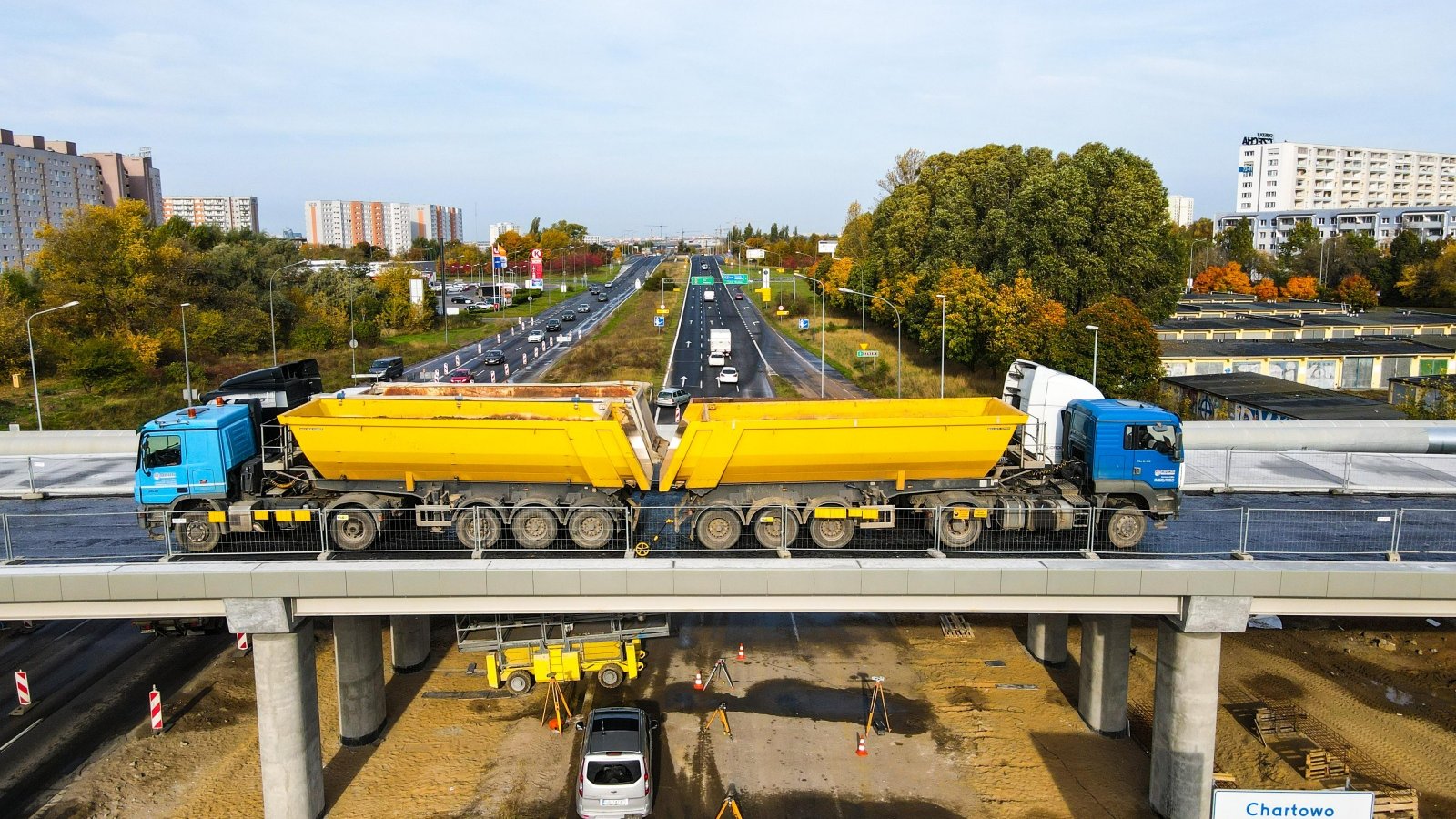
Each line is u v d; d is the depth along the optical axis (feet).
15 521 76.64
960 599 58.80
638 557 61.36
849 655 87.35
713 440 63.41
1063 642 84.79
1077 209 229.45
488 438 63.93
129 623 91.66
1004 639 91.25
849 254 393.91
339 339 290.97
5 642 87.35
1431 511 78.59
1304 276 403.34
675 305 426.51
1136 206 228.63
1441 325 269.03
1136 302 233.76
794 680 82.48
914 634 91.97
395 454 65.26
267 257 329.72
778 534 66.23
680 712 76.95
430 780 67.67
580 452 64.13
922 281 259.80
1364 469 96.43
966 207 263.49
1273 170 597.93
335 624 70.13
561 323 357.00
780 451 64.44
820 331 322.14
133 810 63.67
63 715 75.00
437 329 341.62
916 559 58.85
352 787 66.74
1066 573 57.16
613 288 520.83
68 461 104.53
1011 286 230.89
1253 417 170.09
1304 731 73.51
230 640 88.79
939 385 217.77
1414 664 84.89
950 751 71.56
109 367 208.74
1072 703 79.10
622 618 72.08
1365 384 226.58
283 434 69.05
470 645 71.77
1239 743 72.49
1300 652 87.15
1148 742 73.31
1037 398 77.15
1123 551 65.41
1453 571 57.00
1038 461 72.90
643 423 72.49
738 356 276.62
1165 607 59.06
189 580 56.24
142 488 66.74
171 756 69.77
